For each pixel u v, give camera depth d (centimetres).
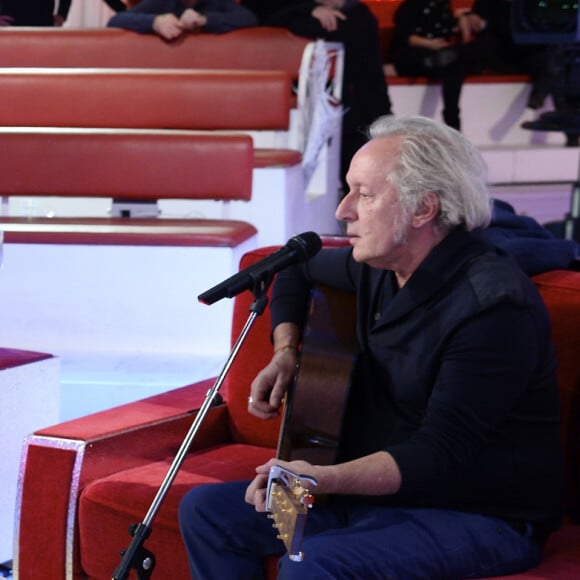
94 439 397
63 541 396
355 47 1078
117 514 383
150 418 424
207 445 446
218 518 353
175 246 690
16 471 468
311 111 914
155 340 702
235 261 697
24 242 697
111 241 692
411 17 1292
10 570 463
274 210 837
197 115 855
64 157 749
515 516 343
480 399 328
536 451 343
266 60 975
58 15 1131
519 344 330
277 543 354
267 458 430
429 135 346
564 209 1288
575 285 387
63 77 856
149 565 329
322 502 356
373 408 358
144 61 979
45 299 704
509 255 358
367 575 319
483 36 1282
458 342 333
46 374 478
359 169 346
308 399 362
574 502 382
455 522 335
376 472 319
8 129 782
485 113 1347
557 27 809
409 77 1315
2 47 977
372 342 358
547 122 872
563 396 379
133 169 746
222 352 700
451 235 347
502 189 1292
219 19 976
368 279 374
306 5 1058
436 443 325
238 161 743
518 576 331
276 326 404
